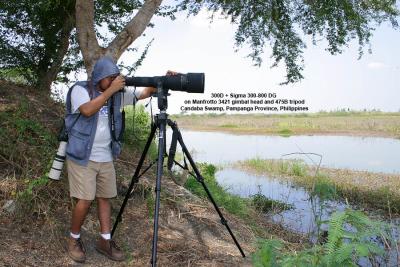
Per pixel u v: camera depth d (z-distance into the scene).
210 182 7.47
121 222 4.63
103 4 7.64
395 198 9.00
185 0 10.00
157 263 4.07
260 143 22.27
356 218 2.57
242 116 41.78
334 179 11.30
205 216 5.42
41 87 7.19
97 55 5.94
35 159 4.67
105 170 3.82
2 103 5.60
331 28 9.69
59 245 3.94
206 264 4.22
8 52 7.07
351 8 9.13
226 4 10.10
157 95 3.63
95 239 4.22
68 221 4.27
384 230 2.72
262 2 10.01
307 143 22.28
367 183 10.77
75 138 3.62
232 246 4.87
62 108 6.38
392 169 13.50
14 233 3.89
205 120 37.84
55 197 4.41
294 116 42.34
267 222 6.97
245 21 10.38
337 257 2.34
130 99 3.91
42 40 7.27
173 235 4.73
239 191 9.90
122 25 8.00
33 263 3.63
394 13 9.38
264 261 2.73
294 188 10.42
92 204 4.61
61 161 3.80
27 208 4.12
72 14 7.13
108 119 3.74
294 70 10.43
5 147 4.69
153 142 8.00
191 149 19.00
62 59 7.39
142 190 5.34
